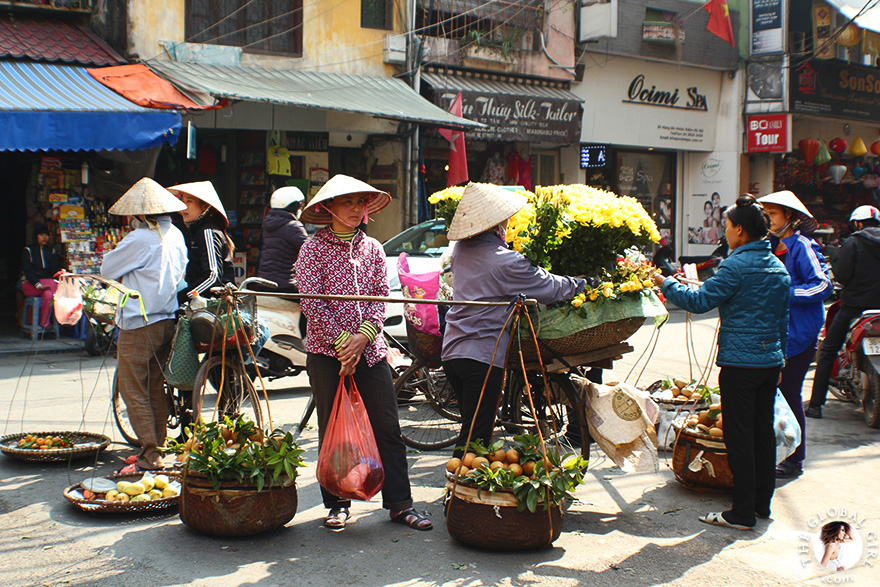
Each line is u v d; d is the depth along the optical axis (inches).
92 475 193.9
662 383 222.8
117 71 430.6
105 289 186.1
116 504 163.2
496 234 167.3
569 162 685.3
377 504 179.5
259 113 486.9
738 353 163.6
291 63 518.3
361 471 154.2
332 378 160.1
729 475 183.9
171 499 167.3
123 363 187.0
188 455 155.4
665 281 172.9
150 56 466.9
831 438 245.4
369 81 540.1
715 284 165.8
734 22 743.7
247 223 534.3
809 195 861.8
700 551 153.6
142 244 185.6
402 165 560.7
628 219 175.8
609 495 188.2
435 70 585.6
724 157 758.5
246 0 498.9
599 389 174.6
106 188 449.1
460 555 149.2
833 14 728.3
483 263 164.4
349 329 156.9
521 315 165.6
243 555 147.6
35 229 431.2
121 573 138.9
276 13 511.5
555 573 141.9
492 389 164.6
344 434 154.9
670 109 724.7
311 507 176.6
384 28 554.6
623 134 698.8
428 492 189.9
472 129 523.5
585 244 177.0
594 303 169.6
